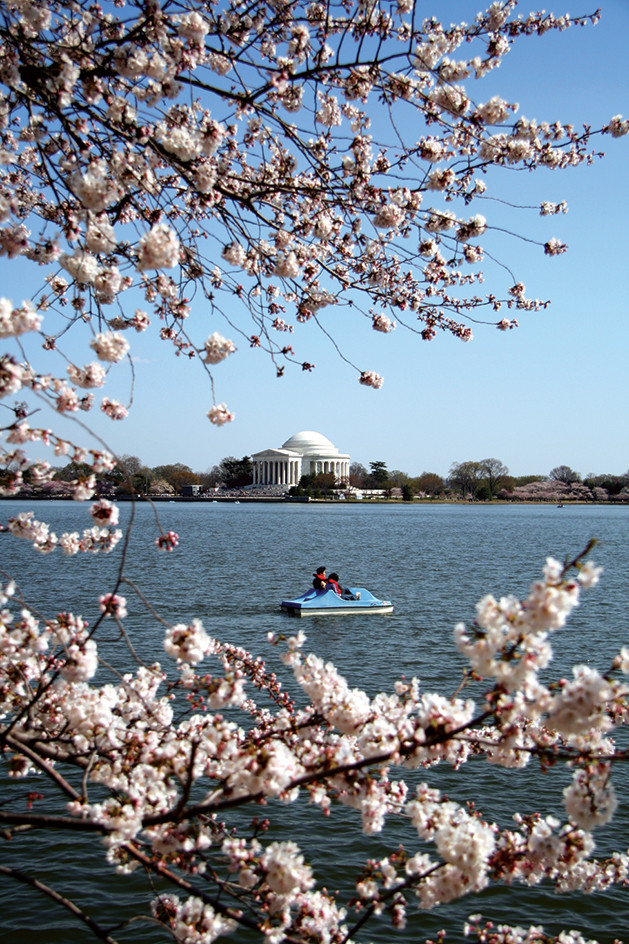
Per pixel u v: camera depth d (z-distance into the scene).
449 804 4.66
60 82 5.66
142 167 6.55
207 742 4.52
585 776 4.02
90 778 5.29
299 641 5.23
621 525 115.94
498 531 92.81
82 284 6.64
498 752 5.85
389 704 5.23
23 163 7.87
